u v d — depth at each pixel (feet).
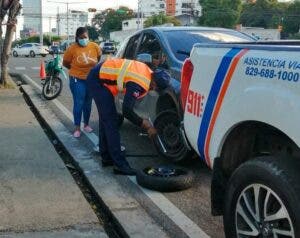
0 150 24.00
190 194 18.76
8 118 32.53
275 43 13.89
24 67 97.81
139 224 15.60
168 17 297.33
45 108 38.09
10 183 19.15
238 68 12.03
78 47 27.14
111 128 20.68
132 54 26.99
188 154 21.21
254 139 12.60
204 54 13.43
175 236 15.06
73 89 27.50
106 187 19.06
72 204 17.04
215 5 299.17
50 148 24.45
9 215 16.01
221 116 12.53
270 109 10.89
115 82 19.90
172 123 21.70
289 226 10.70
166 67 22.67
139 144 26.50
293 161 11.04
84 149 24.94
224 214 12.58
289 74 10.54
